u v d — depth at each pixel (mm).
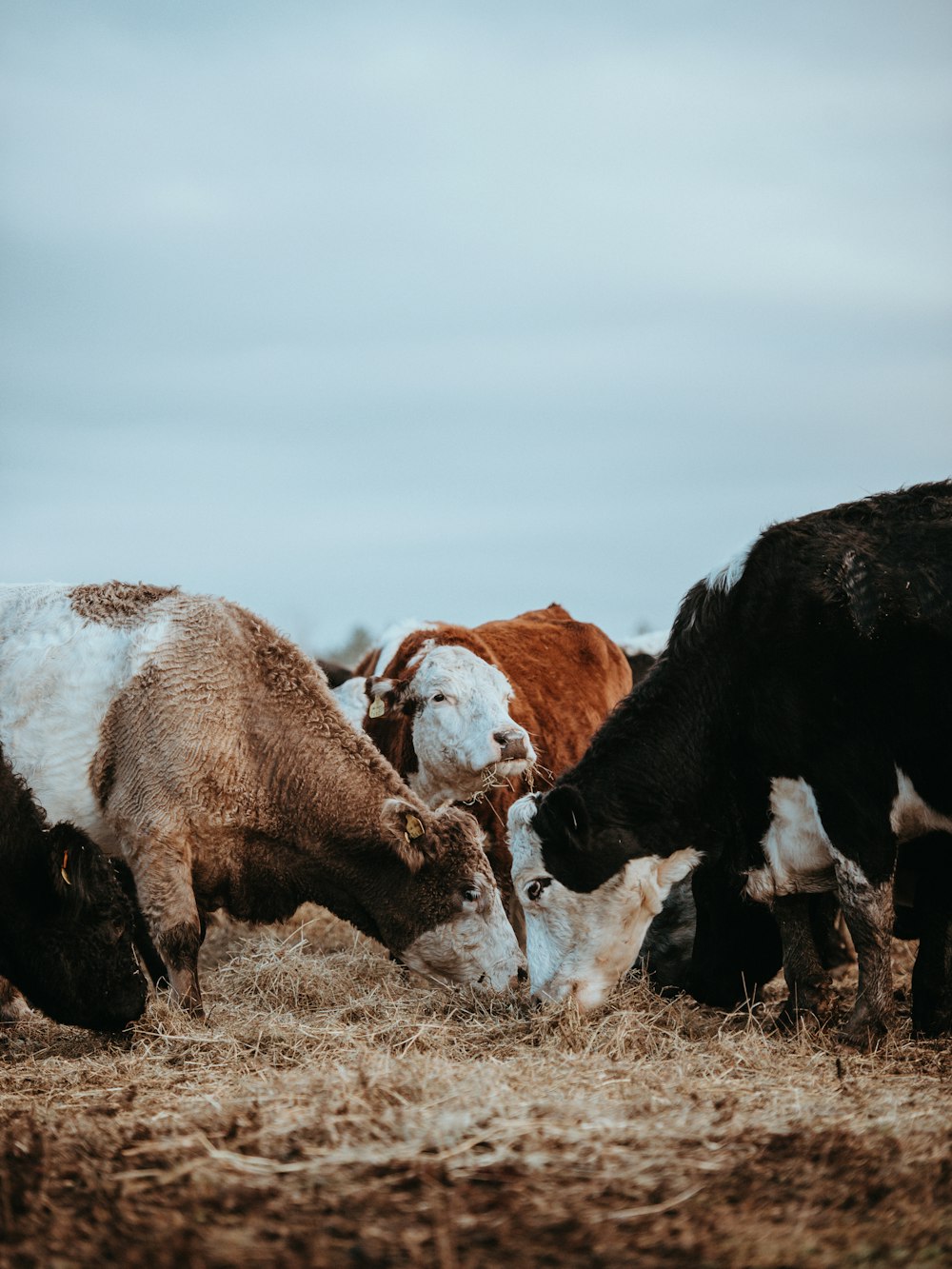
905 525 5996
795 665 5918
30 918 5754
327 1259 3070
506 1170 3658
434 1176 3605
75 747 6812
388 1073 4840
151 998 6684
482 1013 6512
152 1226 3311
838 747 5812
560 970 6348
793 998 6375
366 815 6852
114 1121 4391
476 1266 3033
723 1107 4395
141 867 6641
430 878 6934
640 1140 3943
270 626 7188
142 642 6820
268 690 6902
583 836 6234
